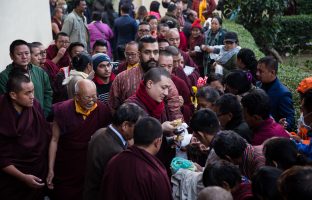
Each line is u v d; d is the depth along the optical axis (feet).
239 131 13.08
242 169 11.42
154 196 10.97
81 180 16.08
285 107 16.98
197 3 46.78
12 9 24.16
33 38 27.73
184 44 31.04
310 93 13.51
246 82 15.96
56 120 15.83
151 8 40.91
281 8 42.65
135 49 20.20
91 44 33.47
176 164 12.46
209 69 28.40
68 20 31.01
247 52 18.97
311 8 57.82
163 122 15.26
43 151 15.78
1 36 22.38
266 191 9.03
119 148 12.60
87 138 15.90
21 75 15.39
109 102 17.21
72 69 20.48
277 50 53.16
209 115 12.35
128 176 11.00
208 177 10.19
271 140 10.77
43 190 16.40
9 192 15.35
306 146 12.76
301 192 7.77
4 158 15.01
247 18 42.91
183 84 18.22
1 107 15.15
